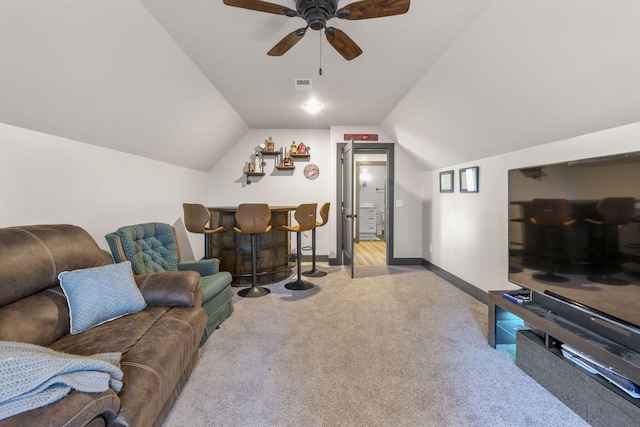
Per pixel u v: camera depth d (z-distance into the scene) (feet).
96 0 5.40
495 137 9.32
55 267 5.30
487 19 6.47
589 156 6.70
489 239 10.49
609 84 5.41
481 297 11.03
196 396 5.76
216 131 14.11
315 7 5.63
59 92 6.16
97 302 5.50
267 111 13.98
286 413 5.34
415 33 7.42
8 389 2.83
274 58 8.82
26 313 4.59
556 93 6.42
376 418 5.22
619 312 4.88
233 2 5.41
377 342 7.93
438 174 14.74
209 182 17.44
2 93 5.28
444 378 6.35
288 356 7.24
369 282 13.61
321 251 18.08
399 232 17.01
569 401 5.38
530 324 6.32
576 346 5.22
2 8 4.41
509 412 5.32
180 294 6.66
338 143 16.84
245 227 11.43
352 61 8.96
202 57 8.73
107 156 8.80
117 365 4.18
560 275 6.08
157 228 9.29
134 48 6.93
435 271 15.20
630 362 4.36
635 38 4.55
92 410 3.13
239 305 10.69
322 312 10.03
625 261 4.76
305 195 17.75
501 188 9.82
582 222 5.56
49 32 5.13
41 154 6.57
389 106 13.10
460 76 8.43
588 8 4.73
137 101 8.34
